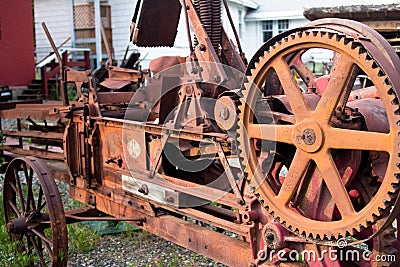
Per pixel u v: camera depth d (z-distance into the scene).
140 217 3.95
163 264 4.51
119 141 4.07
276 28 23.06
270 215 2.76
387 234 2.61
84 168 4.48
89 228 5.33
